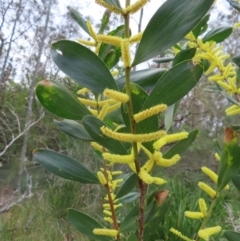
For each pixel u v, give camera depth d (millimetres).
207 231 464
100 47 490
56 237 2010
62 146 2717
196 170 3672
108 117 512
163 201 414
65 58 379
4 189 3363
